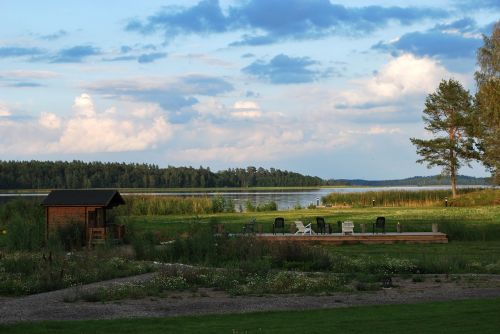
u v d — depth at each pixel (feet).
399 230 112.98
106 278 66.03
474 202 202.69
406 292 57.26
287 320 43.19
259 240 86.43
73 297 54.13
